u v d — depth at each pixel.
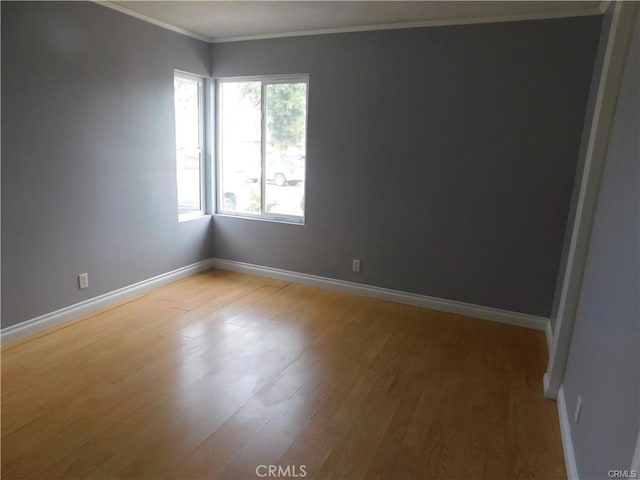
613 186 1.92
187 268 4.58
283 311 3.77
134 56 3.63
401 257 3.98
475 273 3.72
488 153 3.51
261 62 4.24
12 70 2.78
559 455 2.10
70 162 3.23
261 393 2.53
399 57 3.67
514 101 3.36
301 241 4.41
